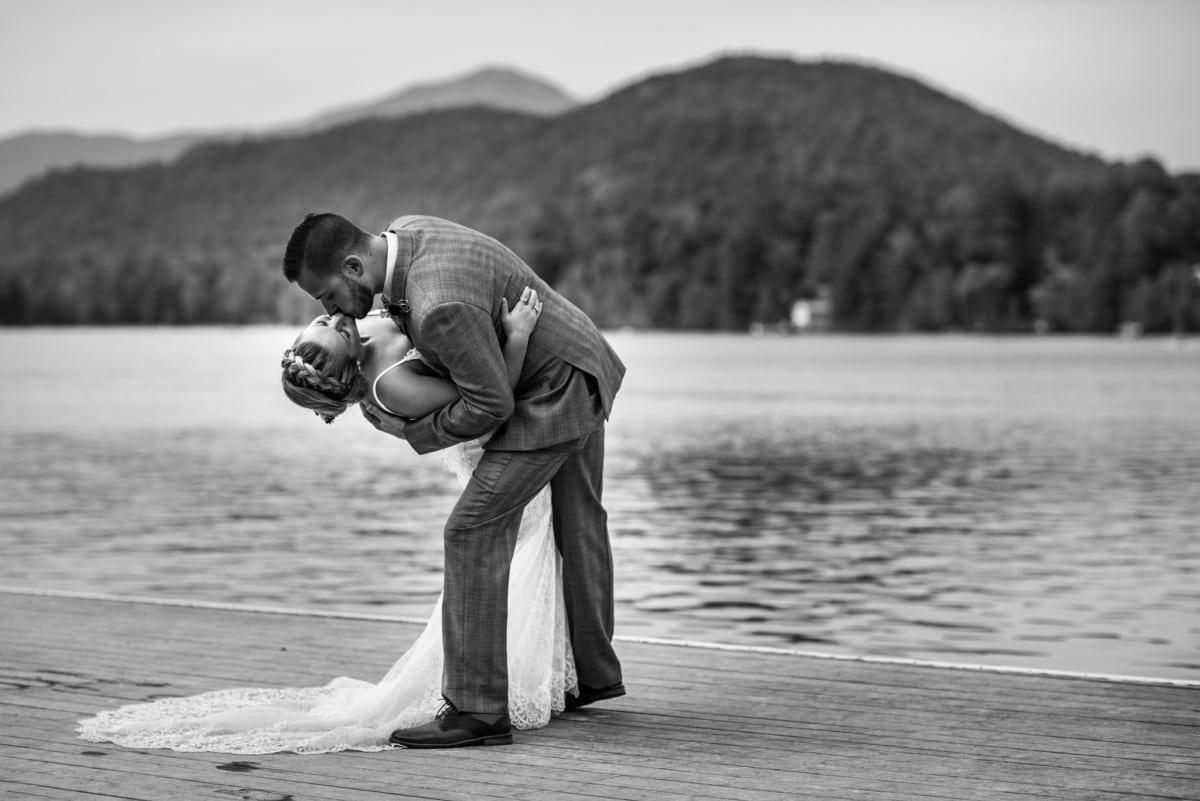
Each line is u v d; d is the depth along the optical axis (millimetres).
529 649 4004
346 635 5348
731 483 15680
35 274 171000
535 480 3881
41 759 3615
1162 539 10961
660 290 129750
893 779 3400
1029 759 3576
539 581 4047
